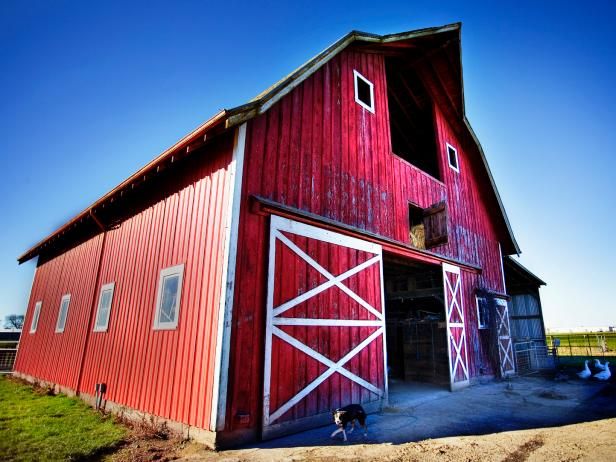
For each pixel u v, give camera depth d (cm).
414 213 1134
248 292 530
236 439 475
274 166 617
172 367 565
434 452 456
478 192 1388
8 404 770
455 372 976
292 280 596
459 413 683
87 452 445
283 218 606
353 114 840
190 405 507
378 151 888
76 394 839
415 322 1129
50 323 1122
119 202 902
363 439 513
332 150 751
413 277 1166
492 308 1237
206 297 536
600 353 2336
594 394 897
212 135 566
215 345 491
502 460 430
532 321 1630
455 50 1090
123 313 752
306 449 466
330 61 812
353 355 679
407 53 1050
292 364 563
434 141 1189
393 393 893
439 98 1223
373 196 831
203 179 623
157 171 691
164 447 471
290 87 627
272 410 519
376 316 755
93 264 962
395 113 1246
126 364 688
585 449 468
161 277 659
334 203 722
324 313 640
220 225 548
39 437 508
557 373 1288
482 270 1266
